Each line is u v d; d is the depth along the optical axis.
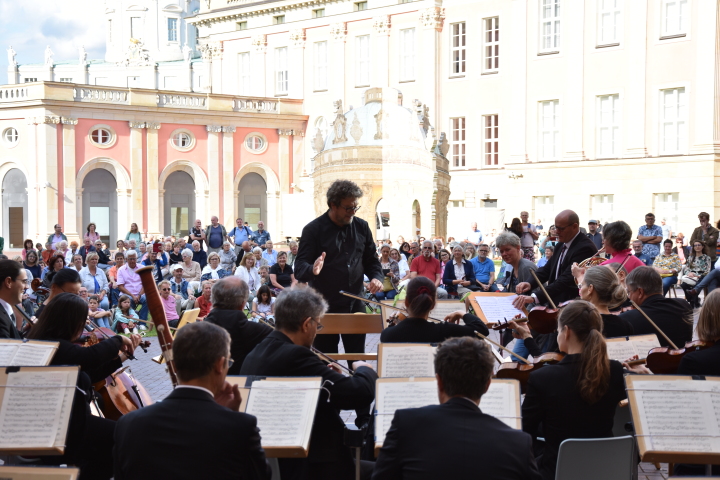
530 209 38.50
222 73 51.41
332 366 6.27
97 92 39.12
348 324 8.49
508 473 4.11
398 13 43.22
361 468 5.98
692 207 33.59
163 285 17.67
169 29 94.44
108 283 18.88
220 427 4.19
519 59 38.91
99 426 6.43
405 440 4.26
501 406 5.18
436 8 41.66
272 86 48.78
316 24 46.50
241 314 7.29
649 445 4.77
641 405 4.88
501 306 8.39
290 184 45.62
